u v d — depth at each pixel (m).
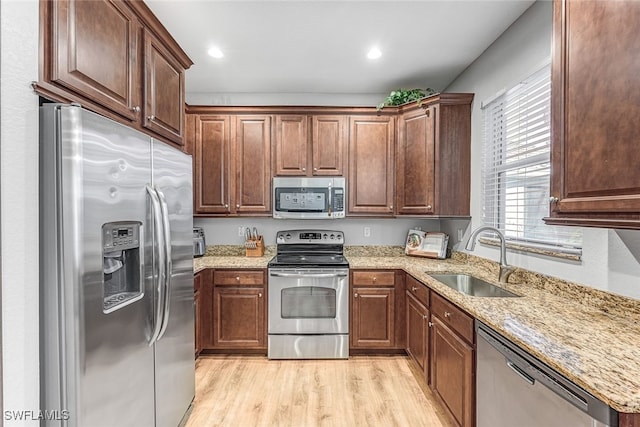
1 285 0.96
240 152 3.40
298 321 3.06
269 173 3.41
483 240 2.77
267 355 3.11
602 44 1.17
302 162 3.41
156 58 1.86
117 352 1.28
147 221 1.48
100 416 1.18
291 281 3.05
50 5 1.11
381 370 2.85
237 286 3.10
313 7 2.13
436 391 2.23
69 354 1.07
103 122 1.20
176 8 2.13
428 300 2.40
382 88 3.56
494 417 1.48
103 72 1.39
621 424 0.90
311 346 3.06
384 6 2.12
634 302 1.46
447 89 3.53
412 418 2.18
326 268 3.06
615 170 1.12
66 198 1.06
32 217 1.05
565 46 1.37
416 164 3.22
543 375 1.15
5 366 0.97
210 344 3.09
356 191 3.42
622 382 0.95
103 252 1.21
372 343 3.09
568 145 1.36
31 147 1.04
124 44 1.55
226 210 3.41
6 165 0.97
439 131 3.03
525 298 1.86
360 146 3.41
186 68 2.30
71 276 1.06
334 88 3.56
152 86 1.81
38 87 1.06
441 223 3.70
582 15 1.27
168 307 1.58
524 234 2.29
